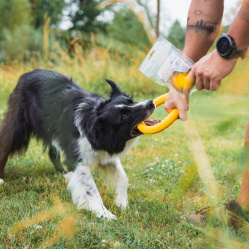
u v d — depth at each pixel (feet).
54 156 12.89
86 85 30.99
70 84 11.83
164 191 10.34
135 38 37.42
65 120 10.62
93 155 10.02
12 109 12.09
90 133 9.63
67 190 10.71
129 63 34.60
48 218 8.36
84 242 7.16
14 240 7.32
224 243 5.92
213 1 5.82
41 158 14.42
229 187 4.75
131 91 25.85
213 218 6.81
